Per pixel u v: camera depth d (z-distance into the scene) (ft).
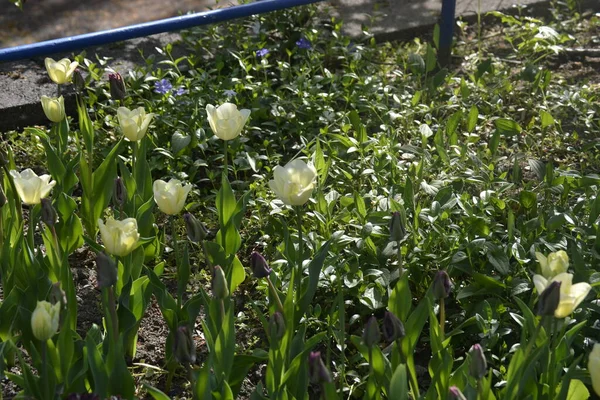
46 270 6.32
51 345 5.38
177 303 6.27
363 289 6.87
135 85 9.73
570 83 10.57
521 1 12.54
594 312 6.58
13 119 9.67
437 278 5.12
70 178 7.18
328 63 11.07
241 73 10.75
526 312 5.45
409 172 8.08
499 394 5.32
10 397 6.22
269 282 5.53
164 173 8.86
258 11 9.84
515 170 7.95
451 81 10.07
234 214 6.35
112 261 5.07
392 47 11.60
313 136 9.35
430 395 5.19
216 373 5.37
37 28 12.05
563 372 5.84
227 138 6.24
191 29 11.34
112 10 12.68
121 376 5.26
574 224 7.19
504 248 7.09
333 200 7.49
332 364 6.63
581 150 9.12
